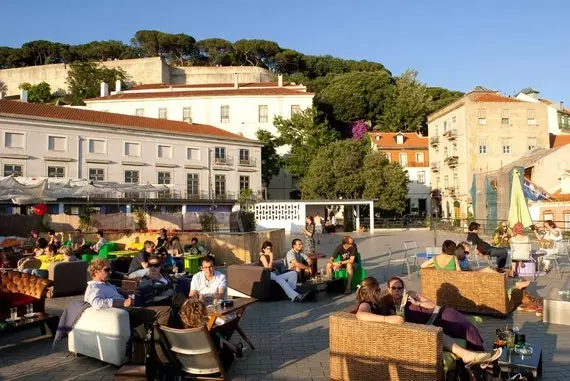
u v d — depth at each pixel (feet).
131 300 21.65
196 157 158.81
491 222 98.27
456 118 165.78
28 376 18.97
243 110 201.77
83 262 37.37
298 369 19.31
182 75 294.66
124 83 265.95
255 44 336.08
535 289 36.24
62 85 284.20
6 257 43.57
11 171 123.95
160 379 17.35
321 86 278.87
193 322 17.33
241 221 80.23
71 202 120.06
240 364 20.02
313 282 33.65
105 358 19.90
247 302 21.84
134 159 144.97
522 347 17.57
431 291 28.66
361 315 16.21
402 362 15.24
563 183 114.32
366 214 151.43
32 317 24.09
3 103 130.11
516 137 157.89
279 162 185.37
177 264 42.04
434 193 187.83
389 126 232.32
